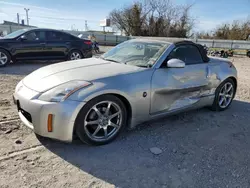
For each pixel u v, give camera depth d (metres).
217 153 2.76
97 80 2.64
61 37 8.52
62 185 2.06
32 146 2.65
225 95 4.30
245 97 5.42
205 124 3.63
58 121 2.42
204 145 2.95
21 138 2.80
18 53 7.73
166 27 40.28
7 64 7.70
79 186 2.07
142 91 2.90
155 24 40.06
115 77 2.76
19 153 2.49
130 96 2.80
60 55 8.53
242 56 21.22
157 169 2.39
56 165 2.34
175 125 3.52
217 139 3.14
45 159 2.43
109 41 28.59
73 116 2.44
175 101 3.37
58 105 2.40
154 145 2.87
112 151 2.67
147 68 3.06
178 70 3.33
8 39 7.55
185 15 40.06
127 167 2.39
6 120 3.28
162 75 3.12
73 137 2.63
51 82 2.64
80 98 2.46
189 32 41.12
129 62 3.32
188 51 3.63
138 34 40.59
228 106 4.43
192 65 3.59
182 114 4.00
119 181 2.17
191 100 3.63
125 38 29.38
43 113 2.42
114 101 2.73
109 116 2.78
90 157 2.52
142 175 2.28
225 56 18.03
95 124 2.70
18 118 3.37
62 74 2.79
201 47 3.87
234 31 37.62
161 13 39.66
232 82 4.34
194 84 3.57
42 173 2.21
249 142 3.11
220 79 4.02
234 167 2.49
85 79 2.63
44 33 8.16
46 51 8.20
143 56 3.36
